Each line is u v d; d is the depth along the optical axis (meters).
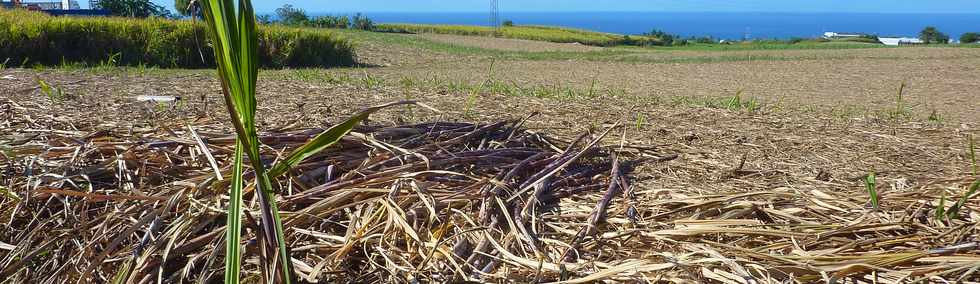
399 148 3.09
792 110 7.57
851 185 3.34
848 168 3.79
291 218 2.46
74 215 2.48
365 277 2.23
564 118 5.53
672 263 2.16
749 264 2.20
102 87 6.92
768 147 4.39
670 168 3.59
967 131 5.52
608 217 2.71
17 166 2.79
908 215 2.73
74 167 2.75
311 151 1.93
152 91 6.67
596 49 33.75
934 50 30.91
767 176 3.51
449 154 3.20
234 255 1.69
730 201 2.83
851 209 2.83
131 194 2.58
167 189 2.61
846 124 5.80
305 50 18.81
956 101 10.40
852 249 2.39
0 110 4.21
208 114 4.40
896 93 11.76
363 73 13.33
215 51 1.53
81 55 15.45
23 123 3.76
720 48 38.97
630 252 2.38
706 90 11.74
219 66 1.54
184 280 2.21
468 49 29.02
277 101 6.03
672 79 14.52
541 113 5.84
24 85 6.78
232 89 1.65
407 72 14.63
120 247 2.35
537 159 3.37
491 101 6.79
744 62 21.88
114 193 2.63
